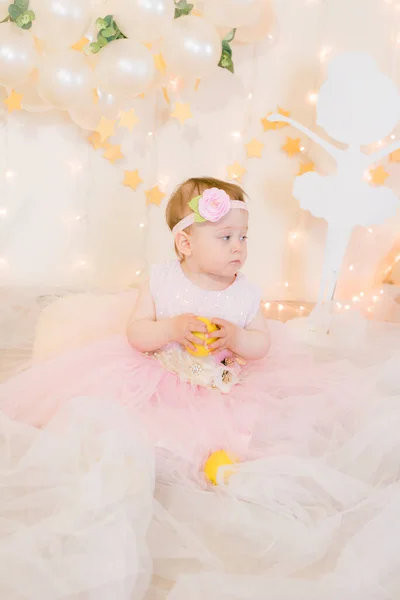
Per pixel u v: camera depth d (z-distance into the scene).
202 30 2.10
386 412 1.42
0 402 1.48
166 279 1.66
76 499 1.05
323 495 1.22
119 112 2.45
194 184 1.64
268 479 1.21
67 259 2.62
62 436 1.19
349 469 1.29
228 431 1.36
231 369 1.59
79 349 1.64
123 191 2.59
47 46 2.10
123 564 0.94
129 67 2.01
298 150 2.59
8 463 1.18
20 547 0.95
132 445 1.19
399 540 1.02
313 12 2.44
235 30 2.35
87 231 2.61
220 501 1.19
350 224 2.10
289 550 1.07
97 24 2.02
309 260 2.73
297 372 1.67
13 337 1.99
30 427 1.28
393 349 2.00
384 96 1.95
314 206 2.10
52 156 2.48
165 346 1.59
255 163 2.61
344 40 2.47
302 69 2.51
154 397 1.47
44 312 2.05
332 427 1.48
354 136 2.01
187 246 1.62
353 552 1.01
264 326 1.69
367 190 2.06
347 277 2.69
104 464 1.12
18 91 2.23
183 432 1.33
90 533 0.98
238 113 2.55
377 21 2.43
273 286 2.75
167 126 2.54
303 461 1.24
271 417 1.45
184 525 1.11
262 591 0.94
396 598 0.95
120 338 1.71
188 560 1.05
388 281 2.53
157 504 1.14
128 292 2.22
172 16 2.05
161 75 2.33
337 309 2.46
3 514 1.07
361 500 1.20
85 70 2.06
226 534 1.13
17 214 2.51
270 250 2.72
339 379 1.65
